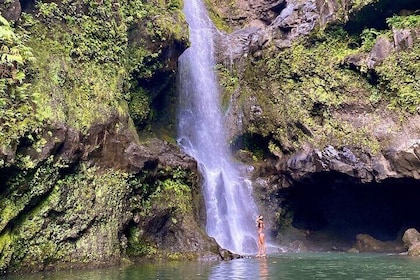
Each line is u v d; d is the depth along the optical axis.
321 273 12.11
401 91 19.00
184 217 17.00
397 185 19.47
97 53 15.91
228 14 29.09
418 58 18.83
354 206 22.42
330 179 21.00
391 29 19.81
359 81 20.45
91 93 14.94
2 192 11.71
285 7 26.81
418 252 18.19
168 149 18.61
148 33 19.06
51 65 13.84
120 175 15.00
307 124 21.62
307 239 23.30
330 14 21.83
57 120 13.06
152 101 21.00
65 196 13.24
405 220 21.39
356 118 20.19
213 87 25.67
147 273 12.05
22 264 12.15
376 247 21.62
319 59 21.84
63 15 15.12
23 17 13.87
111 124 15.16
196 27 26.73
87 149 14.12
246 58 25.41
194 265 14.30
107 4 16.97
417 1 19.47
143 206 15.94
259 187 23.02
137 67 18.70
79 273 12.17
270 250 21.78
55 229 12.93
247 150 24.44
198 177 19.48
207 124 24.78
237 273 12.04
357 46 21.23
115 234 14.37
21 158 12.01
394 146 18.73
